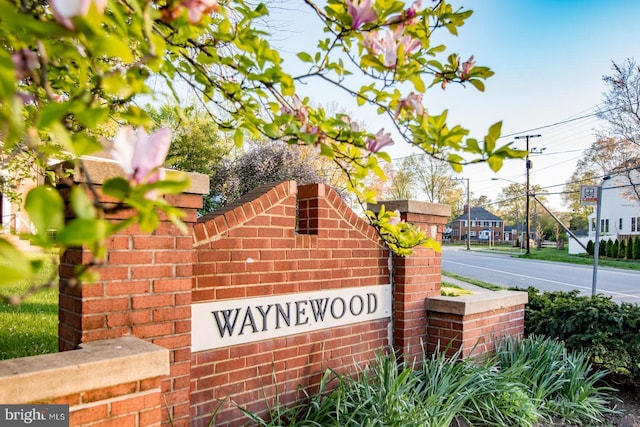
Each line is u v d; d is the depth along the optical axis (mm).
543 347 4500
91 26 709
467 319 4332
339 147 1986
